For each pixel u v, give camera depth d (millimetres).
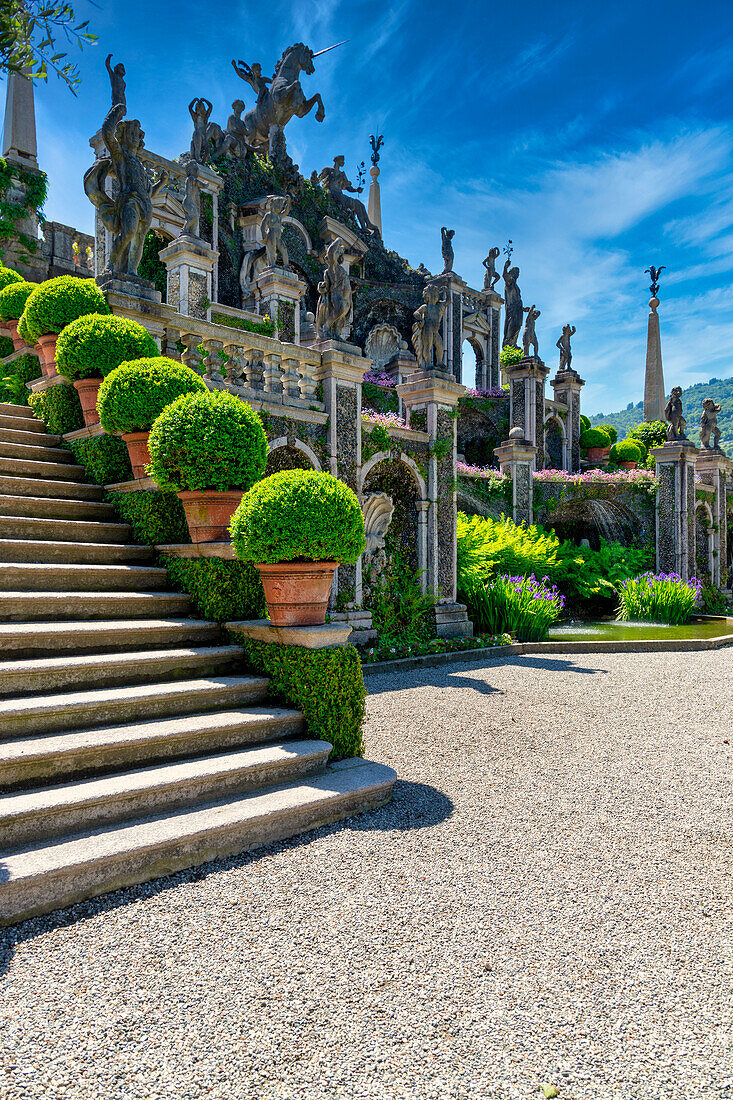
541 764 4348
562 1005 1959
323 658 3881
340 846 3016
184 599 4805
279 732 3834
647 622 14758
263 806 3059
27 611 4066
